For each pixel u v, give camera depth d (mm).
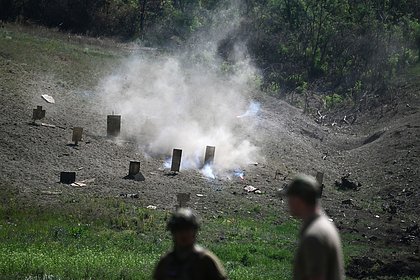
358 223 80500
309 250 17203
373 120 149125
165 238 62562
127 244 58156
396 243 73000
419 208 92250
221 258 57031
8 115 99250
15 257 46500
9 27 171250
